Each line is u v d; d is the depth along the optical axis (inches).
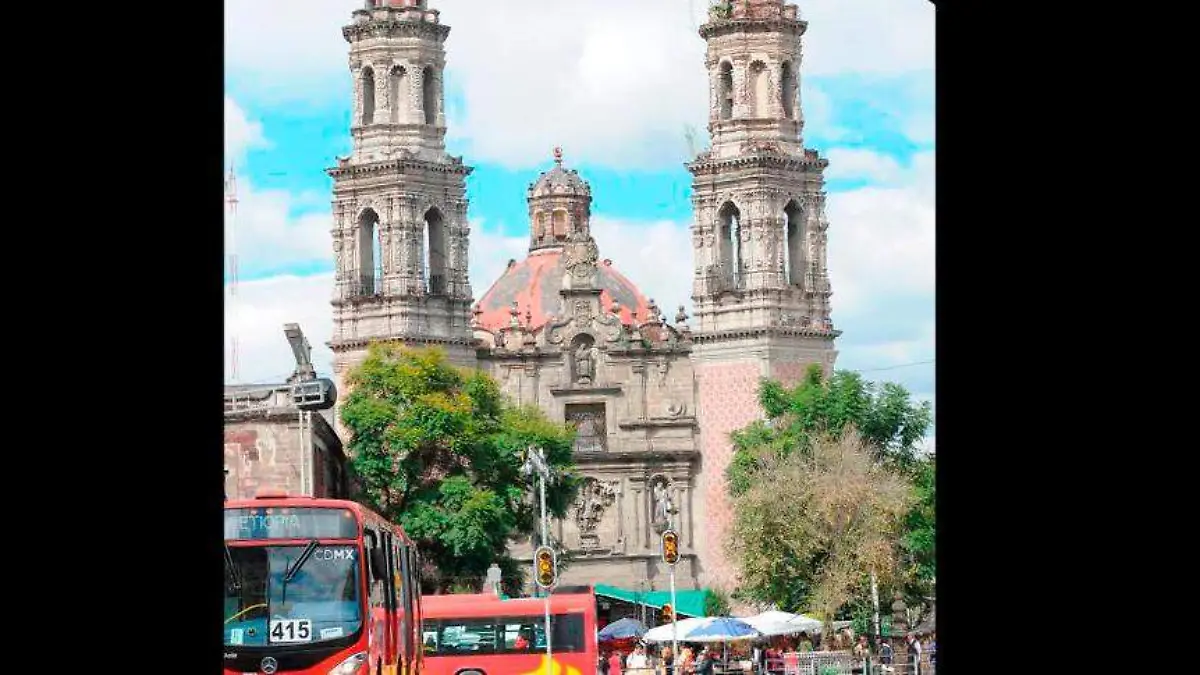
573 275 6884.8
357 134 6712.6
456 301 6707.7
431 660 3080.7
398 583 1652.3
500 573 4574.3
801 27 6747.1
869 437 5526.6
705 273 6692.9
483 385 5246.1
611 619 6820.9
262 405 4813.0
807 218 6692.9
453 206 6707.7
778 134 6692.9
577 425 6840.6
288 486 4751.5
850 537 4530.0
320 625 1370.6
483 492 5012.3
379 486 5128.0
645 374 6796.3
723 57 6727.4
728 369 6663.4
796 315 6653.5
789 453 5580.7
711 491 6717.5
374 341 5344.5
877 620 4281.5
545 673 3009.4
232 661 1360.7
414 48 6678.2
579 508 6761.8
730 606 6373.0
